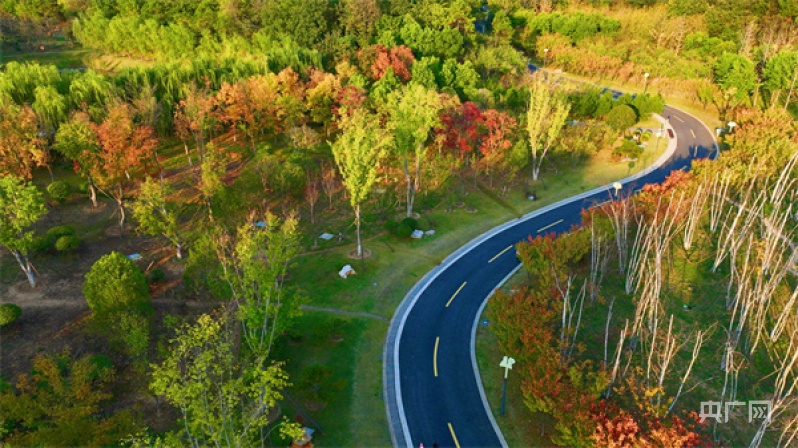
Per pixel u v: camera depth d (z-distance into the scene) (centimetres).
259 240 3912
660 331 4203
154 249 5594
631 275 4753
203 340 3338
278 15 10262
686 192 5603
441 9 11219
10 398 3162
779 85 8819
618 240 4953
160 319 4550
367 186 5116
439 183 6844
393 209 6569
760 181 5972
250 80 7700
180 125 7325
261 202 6356
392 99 6662
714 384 3809
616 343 4225
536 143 7094
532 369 3588
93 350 4184
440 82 8962
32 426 3250
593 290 4731
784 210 5744
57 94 7075
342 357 4259
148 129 6219
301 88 7956
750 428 3466
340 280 5222
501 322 4066
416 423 3681
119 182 5809
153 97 7269
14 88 7244
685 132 8875
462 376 4100
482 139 7256
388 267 5469
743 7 11600
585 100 8944
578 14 12775
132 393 3834
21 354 4112
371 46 9175
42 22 12144
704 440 3347
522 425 3656
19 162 6150
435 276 5366
